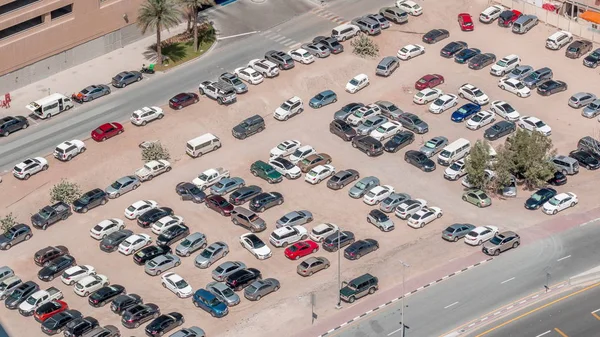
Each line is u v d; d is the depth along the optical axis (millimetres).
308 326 154000
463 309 156125
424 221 171750
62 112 195000
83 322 153000
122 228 172250
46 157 185375
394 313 155625
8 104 195500
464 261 164750
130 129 191625
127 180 179500
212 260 165750
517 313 155500
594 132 193125
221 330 154375
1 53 194375
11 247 169875
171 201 178500
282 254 168000
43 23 198500
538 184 177875
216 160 186875
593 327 153000
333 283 161750
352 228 172500
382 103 196375
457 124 194875
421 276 162125
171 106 196250
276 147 187000
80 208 175250
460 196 178875
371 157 187250
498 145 186875
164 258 165000
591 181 181625
